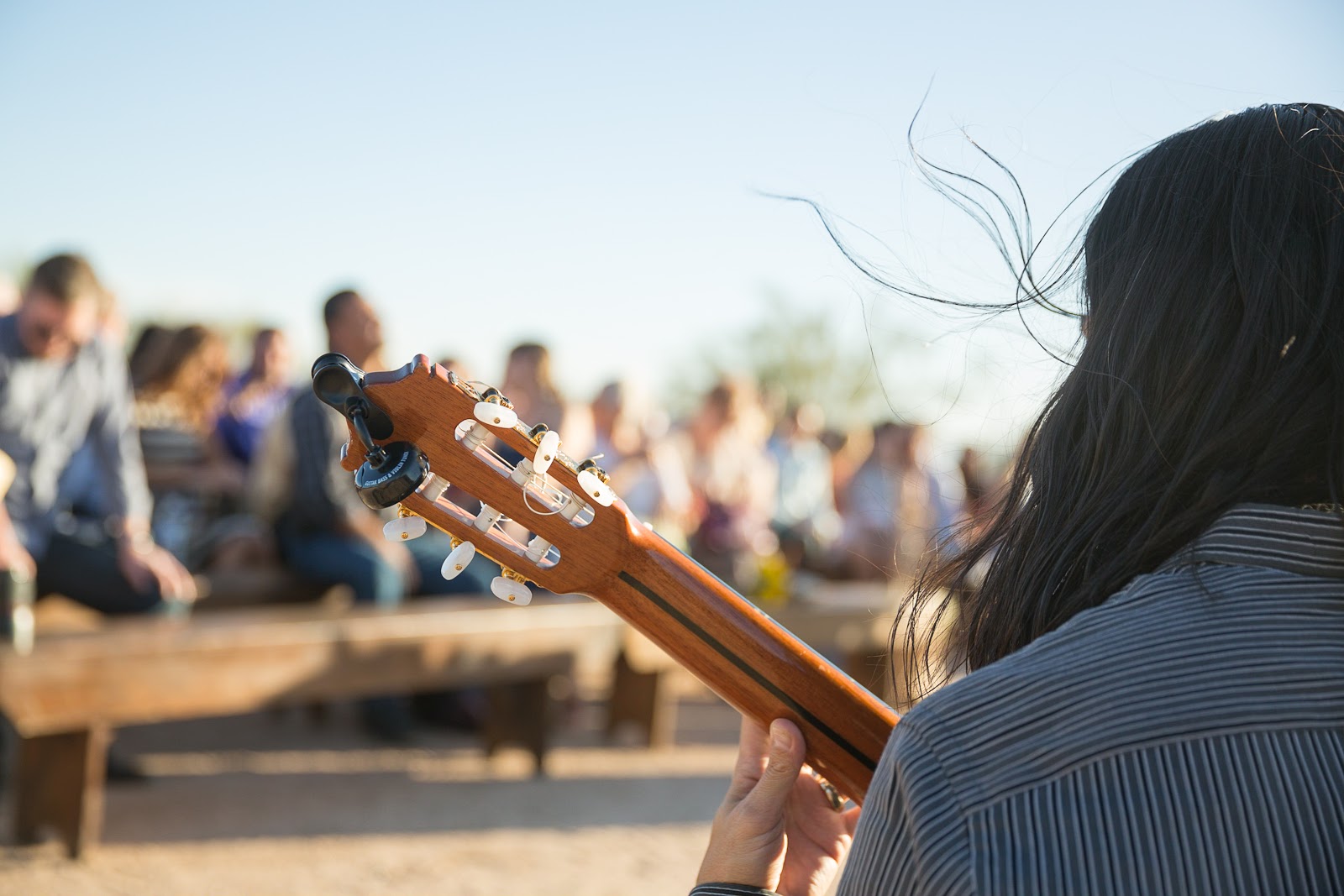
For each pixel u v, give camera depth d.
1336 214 0.75
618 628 4.46
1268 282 0.74
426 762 4.42
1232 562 0.69
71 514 4.04
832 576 7.14
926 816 0.62
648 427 6.74
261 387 5.68
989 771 0.63
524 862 3.44
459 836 3.64
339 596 4.74
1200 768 0.61
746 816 0.95
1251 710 0.62
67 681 3.04
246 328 15.51
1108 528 0.78
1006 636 0.86
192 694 3.26
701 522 7.30
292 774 4.17
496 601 4.57
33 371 3.66
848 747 1.01
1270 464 0.72
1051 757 0.62
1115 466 0.79
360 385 0.90
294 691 3.49
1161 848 0.60
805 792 1.08
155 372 5.06
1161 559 0.75
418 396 0.91
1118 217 0.83
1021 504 0.92
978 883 0.59
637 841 3.70
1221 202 0.78
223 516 5.38
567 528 0.97
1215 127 0.82
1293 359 0.73
